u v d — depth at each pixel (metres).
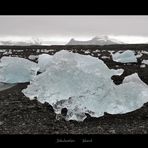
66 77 14.57
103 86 14.38
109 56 33.31
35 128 12.11
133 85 14.93
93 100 13.94
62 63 15.17
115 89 14.66
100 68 15.26
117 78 19.78
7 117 13.09
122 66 25.19
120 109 14.01
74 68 14.86
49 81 14.94
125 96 14.41
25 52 38.03
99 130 12.10
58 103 13.93
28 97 15.33
